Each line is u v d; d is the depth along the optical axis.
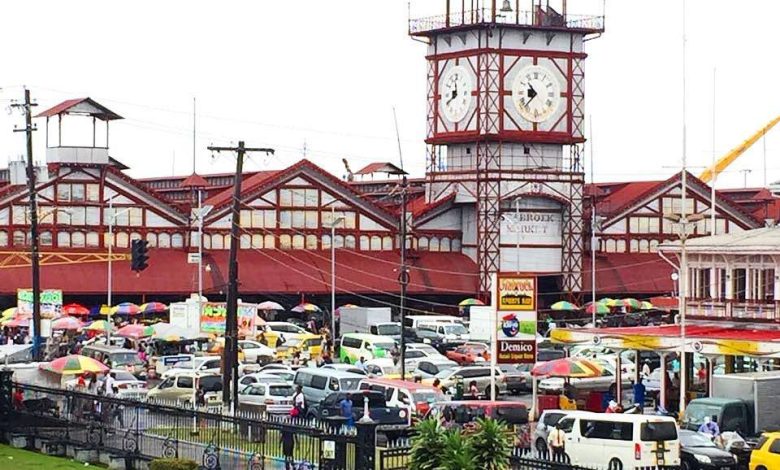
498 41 150.88
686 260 95.19
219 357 101.50
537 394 90.19
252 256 148.50
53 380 84.94
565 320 142.38
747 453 67.69
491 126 150.88
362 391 77.00
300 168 150.50
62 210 142.00
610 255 159.50
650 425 62.97
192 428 64.50
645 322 142.62
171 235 146.75
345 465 55.25
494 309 81.19
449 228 155.88
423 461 50.62
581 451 64.19
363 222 153.00
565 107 153.38
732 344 83.50
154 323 123.38
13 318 116.69
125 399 69.38
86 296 140.12
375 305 151.25
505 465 50.75
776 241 91.62
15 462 68.00
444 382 97.31
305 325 137.88
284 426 59.19
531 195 152.50
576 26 152.75
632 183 170.50
